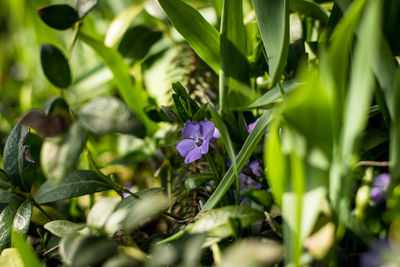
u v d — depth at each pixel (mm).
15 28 712
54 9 356
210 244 243
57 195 296
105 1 597
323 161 218
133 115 309
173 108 351
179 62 420
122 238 286
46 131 332
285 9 267
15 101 643
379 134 276
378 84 275
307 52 335
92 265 251
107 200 259
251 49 388
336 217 229
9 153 296
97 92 497
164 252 238
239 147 312
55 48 368
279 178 218
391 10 278
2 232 279
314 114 209
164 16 421
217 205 298
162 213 295
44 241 302
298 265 214
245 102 320
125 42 444
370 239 238
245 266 210
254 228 269
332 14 296
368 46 200
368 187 245
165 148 374
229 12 302
